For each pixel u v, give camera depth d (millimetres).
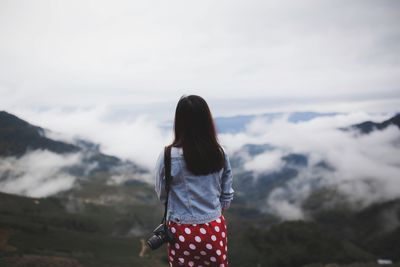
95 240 138625
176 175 3822
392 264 65875
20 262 41406
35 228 141250
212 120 3877
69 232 147000
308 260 143375
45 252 90688
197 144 3738
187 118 3783
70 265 49094
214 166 3773
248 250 153500
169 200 3939
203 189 3830
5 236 120875
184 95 3945
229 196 4078
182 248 3844
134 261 98875
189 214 3830
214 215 3879
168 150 3859
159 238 3873
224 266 3910
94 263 84750
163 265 96062
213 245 3805
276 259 141375
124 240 148125
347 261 144625
